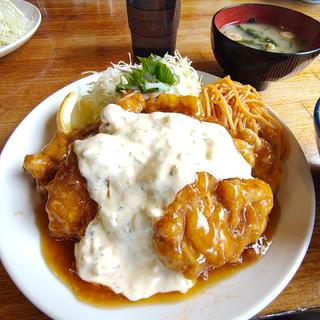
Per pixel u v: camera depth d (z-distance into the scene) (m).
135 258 0.24
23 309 0.23
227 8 0.42
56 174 0.27
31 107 0.38
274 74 0.36
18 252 0.24
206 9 0.54
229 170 0.26
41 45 0.47
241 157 0.28
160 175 0.24
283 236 0.25
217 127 0.29
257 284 0.23
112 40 0.48
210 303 0.22
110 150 0.25
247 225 0.24
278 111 0.37
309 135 0.34
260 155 0.30
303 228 0.25
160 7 0.40
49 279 0.23
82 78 0.39
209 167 0.25
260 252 0.25
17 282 0.22
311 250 0.26
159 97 0.31
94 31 0.49
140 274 0.24
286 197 0.28
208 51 0.46
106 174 0.24
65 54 0.45
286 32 0.43
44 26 0.50
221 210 0.24
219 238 0.23
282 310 0.23
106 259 0.23
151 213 0.23
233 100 0.35
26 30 0.48
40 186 0.28
